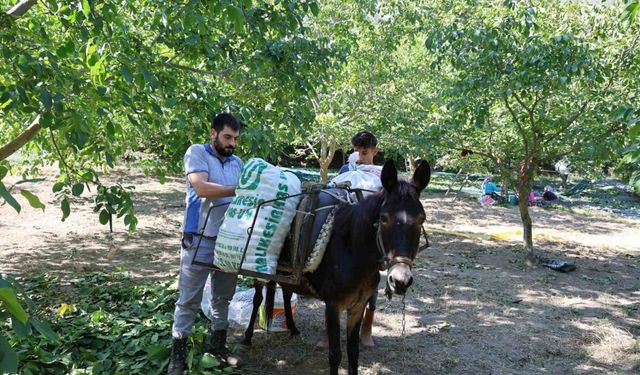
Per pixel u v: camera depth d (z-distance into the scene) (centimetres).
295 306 523
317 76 570
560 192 1911
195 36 457
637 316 596
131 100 399
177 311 396
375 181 413
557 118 771
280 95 535
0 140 618
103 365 385
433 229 1128
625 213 1506
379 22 1154
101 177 1717
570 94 743
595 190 2059
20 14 402
